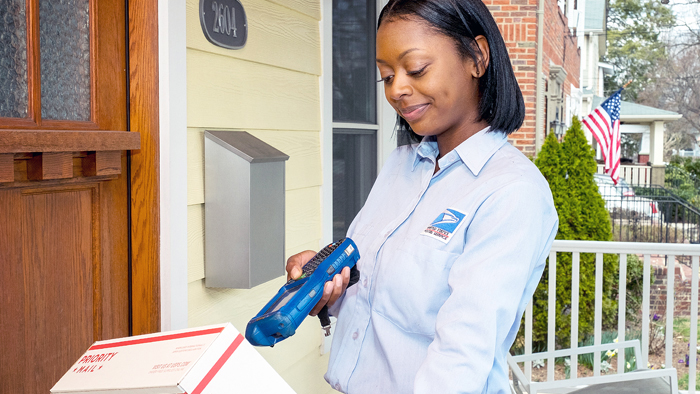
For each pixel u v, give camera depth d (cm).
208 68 174
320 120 243
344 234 279
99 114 145
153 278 156
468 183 106
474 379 86
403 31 98
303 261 126
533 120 761
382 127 306
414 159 123
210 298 179
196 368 67
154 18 153
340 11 273
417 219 111
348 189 281
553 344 327
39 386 129
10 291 121
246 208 168
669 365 306
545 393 331
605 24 1108
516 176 99
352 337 115
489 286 90
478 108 109
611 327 564
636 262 587
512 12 756
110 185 150
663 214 906
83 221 141
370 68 300
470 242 98
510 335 107
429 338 104
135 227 156
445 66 99
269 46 204
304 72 229
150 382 67
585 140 544
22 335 124
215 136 169
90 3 142
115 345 81
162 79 154
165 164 155
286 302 101
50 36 131
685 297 709
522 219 95
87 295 143
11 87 121
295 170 224
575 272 319
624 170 1070
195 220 170
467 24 100
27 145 113
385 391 110
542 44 765
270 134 207
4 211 119
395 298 106
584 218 539
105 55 147
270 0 204
